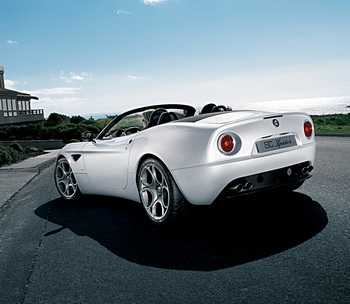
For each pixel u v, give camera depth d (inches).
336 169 265.4
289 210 166.4
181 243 139.0
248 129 142.5
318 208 166.2
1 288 115.4
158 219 160.1
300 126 158.1
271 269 110.0
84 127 1197.1
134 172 169.9
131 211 193.3
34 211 216.2
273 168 145.0
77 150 214.4
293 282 100.7
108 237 155.1
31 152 731.4
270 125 147.7
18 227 185.0
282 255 119.2
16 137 1090.7
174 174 146.6
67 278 117.9
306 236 133.6
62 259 134.8
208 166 137.6
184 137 145.7
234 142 138.8
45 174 381.4
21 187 301.1
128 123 207.5
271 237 135.7
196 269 115.4
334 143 470.3
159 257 128.0
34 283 116.6
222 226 153.2
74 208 213.8
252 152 141.3
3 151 508.1
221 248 130.1
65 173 229.0
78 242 152.4
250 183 140.9
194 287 103.8
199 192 141.9
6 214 215.5
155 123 181.0
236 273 109.8
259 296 95.2
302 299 91.7
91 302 101.0
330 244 124.7
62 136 1088.8
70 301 102.5
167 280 110.0
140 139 167.0
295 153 151.6
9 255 145.3
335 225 142.6
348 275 102.2
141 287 107.0
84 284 112.3
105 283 111.7
